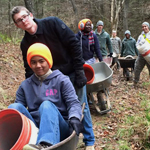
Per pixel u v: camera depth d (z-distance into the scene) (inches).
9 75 294.4
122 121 193.2
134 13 1008.2
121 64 352.8
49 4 945.5
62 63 122.2
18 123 89.9
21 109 92.0
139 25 984.3
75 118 88.5
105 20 970.7
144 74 410.0
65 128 92.6
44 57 97.2
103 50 337.7
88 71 187.2
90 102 240.4
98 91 213.6
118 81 366.3
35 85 101.2
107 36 336.5
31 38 116.8
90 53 229.3
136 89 304.8
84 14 1007.0
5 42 430.9
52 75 100.0
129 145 152.6
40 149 70.0
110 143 158.2
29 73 129.4
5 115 85.4
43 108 84.7
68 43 117.7
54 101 97.3
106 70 225.3
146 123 165.8
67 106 96.9
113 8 802.8
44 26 114.3
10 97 238.2
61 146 72.7
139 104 238.1
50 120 81.7
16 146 72.1
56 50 117.8
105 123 193.0
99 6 976.3
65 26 116.7
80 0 1034.7
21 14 108.1
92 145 136.8
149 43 223.6
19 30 582.9
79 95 129.3
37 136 80.6
